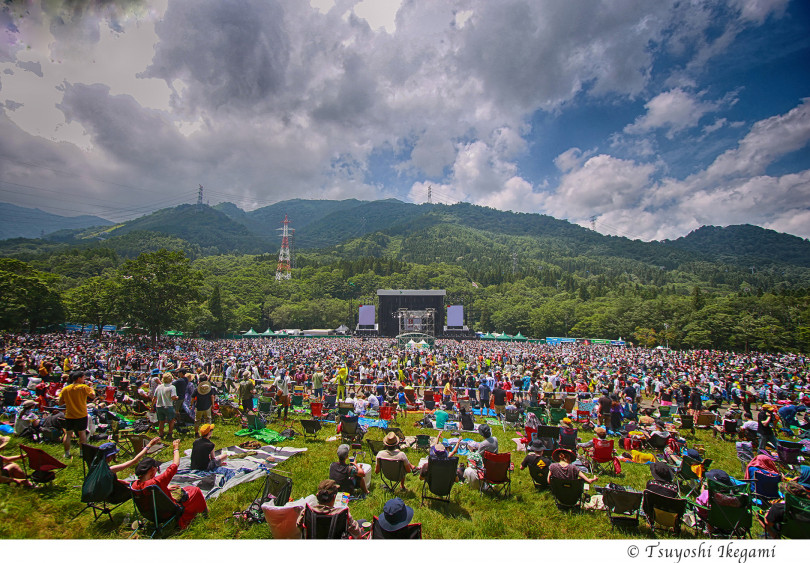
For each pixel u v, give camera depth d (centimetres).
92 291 7819
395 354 4772
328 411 1794
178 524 689
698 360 4809
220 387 1944
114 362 2911
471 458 1016
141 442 1016
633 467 1187
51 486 791
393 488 930
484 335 11338
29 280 6388
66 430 943
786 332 7506
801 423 1652
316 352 4719
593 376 2952
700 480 942
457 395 2047
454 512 828
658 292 16038
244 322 11931
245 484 893
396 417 1766
